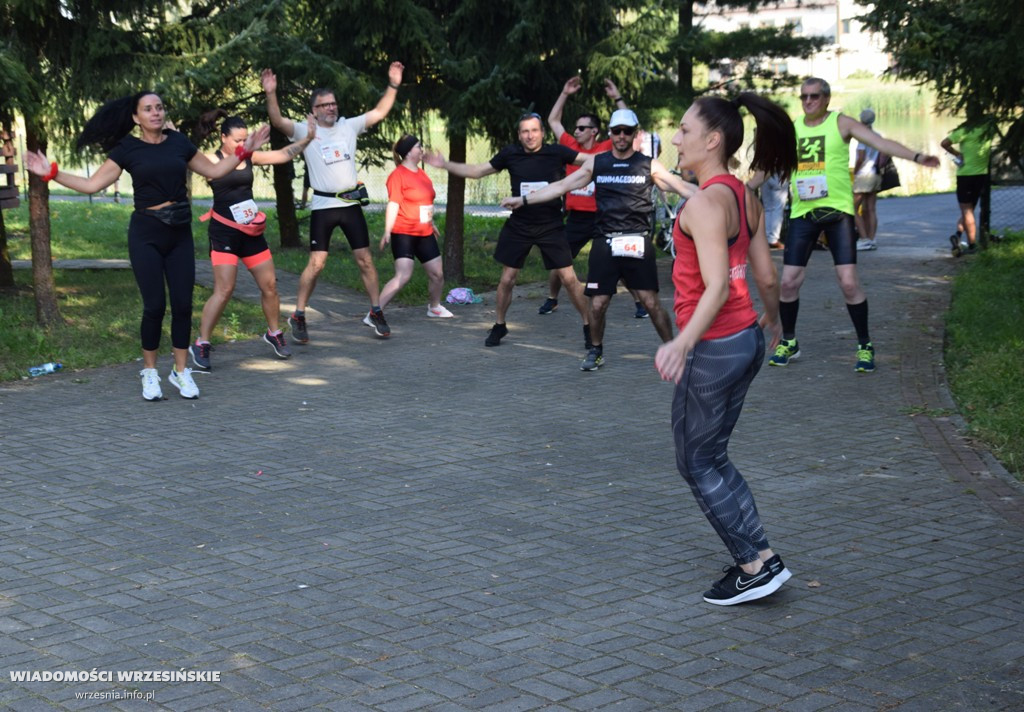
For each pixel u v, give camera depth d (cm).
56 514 578
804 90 892
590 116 1145
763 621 439
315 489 622
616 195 903
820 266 1572
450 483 633
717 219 423
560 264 998
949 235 1866
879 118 4219
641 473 651
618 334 1118
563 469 660
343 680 389
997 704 370
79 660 405
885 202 2520
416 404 833
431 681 388
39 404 833
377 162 1731
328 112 1058
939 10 1070
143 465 671
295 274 1511
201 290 1332
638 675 393
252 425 771
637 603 459
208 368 957
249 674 394
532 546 528
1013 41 1011
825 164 891
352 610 452
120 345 1038
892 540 532
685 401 446
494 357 1010
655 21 1352
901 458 672
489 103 1296
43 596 467
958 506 582
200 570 497
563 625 436
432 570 497
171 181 831
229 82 1242
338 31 1325
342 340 1100
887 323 1113
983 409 768
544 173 1015
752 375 448
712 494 449
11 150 1245
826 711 366
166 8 1064
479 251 1764
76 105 1034
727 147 444
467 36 1323
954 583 478
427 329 1155
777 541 531
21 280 1384
